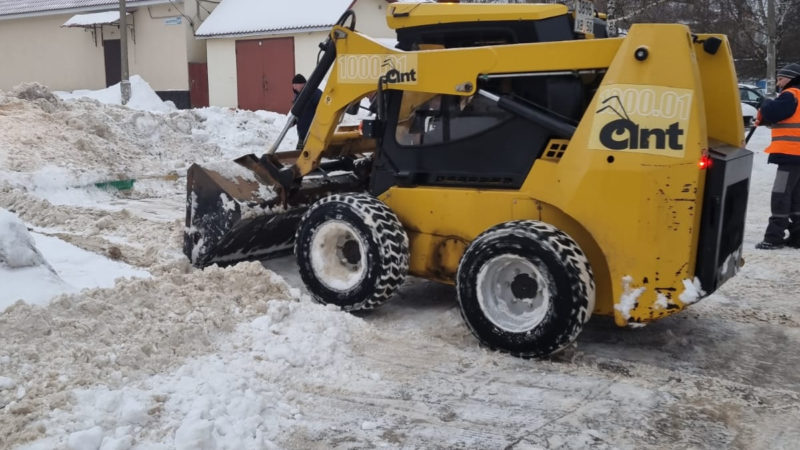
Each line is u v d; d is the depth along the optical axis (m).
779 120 8.02
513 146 5.38
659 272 4.71
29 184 9.41
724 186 4.72
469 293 5.11
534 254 4.80
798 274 7.22
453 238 5.65
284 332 5.09
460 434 4.01
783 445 3.93
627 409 4.31
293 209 6.69
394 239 5.56
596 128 4.81
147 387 4.17
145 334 4.71
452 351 5.13
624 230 4.75
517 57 5.25
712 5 34.28
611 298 5.06
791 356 5.19
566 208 4.96
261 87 25.19
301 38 24.19
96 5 27.36
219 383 4.26
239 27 25.00
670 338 5.45
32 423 3.67
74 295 4.95
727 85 5.36
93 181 10.01
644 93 4.67
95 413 3.78
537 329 4.84
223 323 5.04
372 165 6.64
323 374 4.71
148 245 7.21
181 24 26.17
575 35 5.67
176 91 26.61
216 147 13.91
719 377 4.80
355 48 5.98
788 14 34.62
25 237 5.22
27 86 12.40
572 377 4.74
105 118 12.74
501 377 4.73
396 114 5.94
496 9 5.62
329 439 3.93
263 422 4.01
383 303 5.68
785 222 8.19
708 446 3.91
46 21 28.95
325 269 5.82
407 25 6.03
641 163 4.67
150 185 10.85
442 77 5.55
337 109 6.18
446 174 5.76
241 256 6.84
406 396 4.45
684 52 4.61
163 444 3.62
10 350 4.23
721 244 4.99
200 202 6.49
